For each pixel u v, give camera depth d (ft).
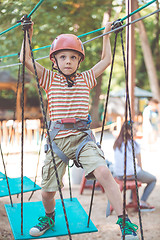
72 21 33.88
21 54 7.89
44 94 59.72
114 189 6.76
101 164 7.02
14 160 28.89
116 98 68.69
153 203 16.98
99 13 36.60
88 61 40.34
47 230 7.76
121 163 15.33
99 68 8.41
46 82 7.79
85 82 7.99
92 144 7.38
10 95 69.46
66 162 7.70
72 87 7.73
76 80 7.89
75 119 7.60
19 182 12.42
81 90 7.82
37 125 38.14
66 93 7.68
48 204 7.98
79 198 18.08
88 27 35.40
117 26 7.71
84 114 7.78
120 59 49.85
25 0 30.09
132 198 16.22
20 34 32.73
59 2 32.53
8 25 31.42
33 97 69.21
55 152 7.61
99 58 40.47
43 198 7.89
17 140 37.37
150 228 13.62
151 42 65.62
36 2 30.30
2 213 15.55
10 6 30.09
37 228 7.54
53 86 7.77
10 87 65.05
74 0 33.04
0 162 28.07
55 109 7.70
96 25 35.91
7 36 32.91
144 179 15.70
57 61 7.76
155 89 51.62
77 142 7.51
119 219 6.66
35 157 30.17
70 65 7.61
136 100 62.95
